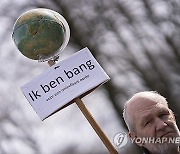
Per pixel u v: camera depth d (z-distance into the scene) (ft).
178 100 47.42
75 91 16.94
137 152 36.17
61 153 56.08
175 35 49.98
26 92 16.92
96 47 49.75
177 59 49.67
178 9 49.96
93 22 50.29
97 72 17.08
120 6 51.06
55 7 50.24
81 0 50.31
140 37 50.57
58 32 17.48
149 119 16.17
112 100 48.32
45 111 16.81
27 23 17.38
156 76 49.06
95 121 16.92
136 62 49.85
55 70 17.01
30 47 17.44
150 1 50.65
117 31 50.65
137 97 16.48
